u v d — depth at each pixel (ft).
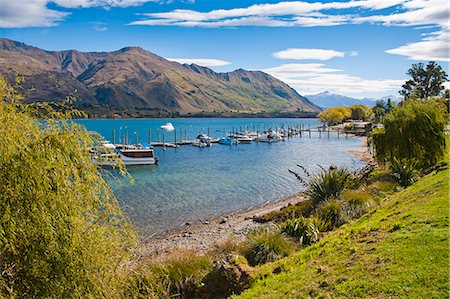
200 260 34.73
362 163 164.76
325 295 21.06
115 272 19.19
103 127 488.02
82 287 16.98
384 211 38.93
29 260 15.80
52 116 17.87
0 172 15.26
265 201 91.86
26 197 15.64
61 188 16.60
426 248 22.57
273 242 36.63
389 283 19.81
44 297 15.96
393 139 72.84
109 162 20.24
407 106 74.54
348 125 405.39
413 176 58.49
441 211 29.07
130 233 20.54
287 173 137.69
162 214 78.95
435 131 69.41
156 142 282.36
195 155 204.23
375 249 25.21
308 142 289.33
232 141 279.28
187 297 30.17
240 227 65.31
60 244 16.43
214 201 91.81
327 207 47.98
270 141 289.94
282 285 25.68
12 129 15.96
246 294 26.53
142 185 112.47
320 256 29.09
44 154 16.34
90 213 18.43
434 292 17.78
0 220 14.89
